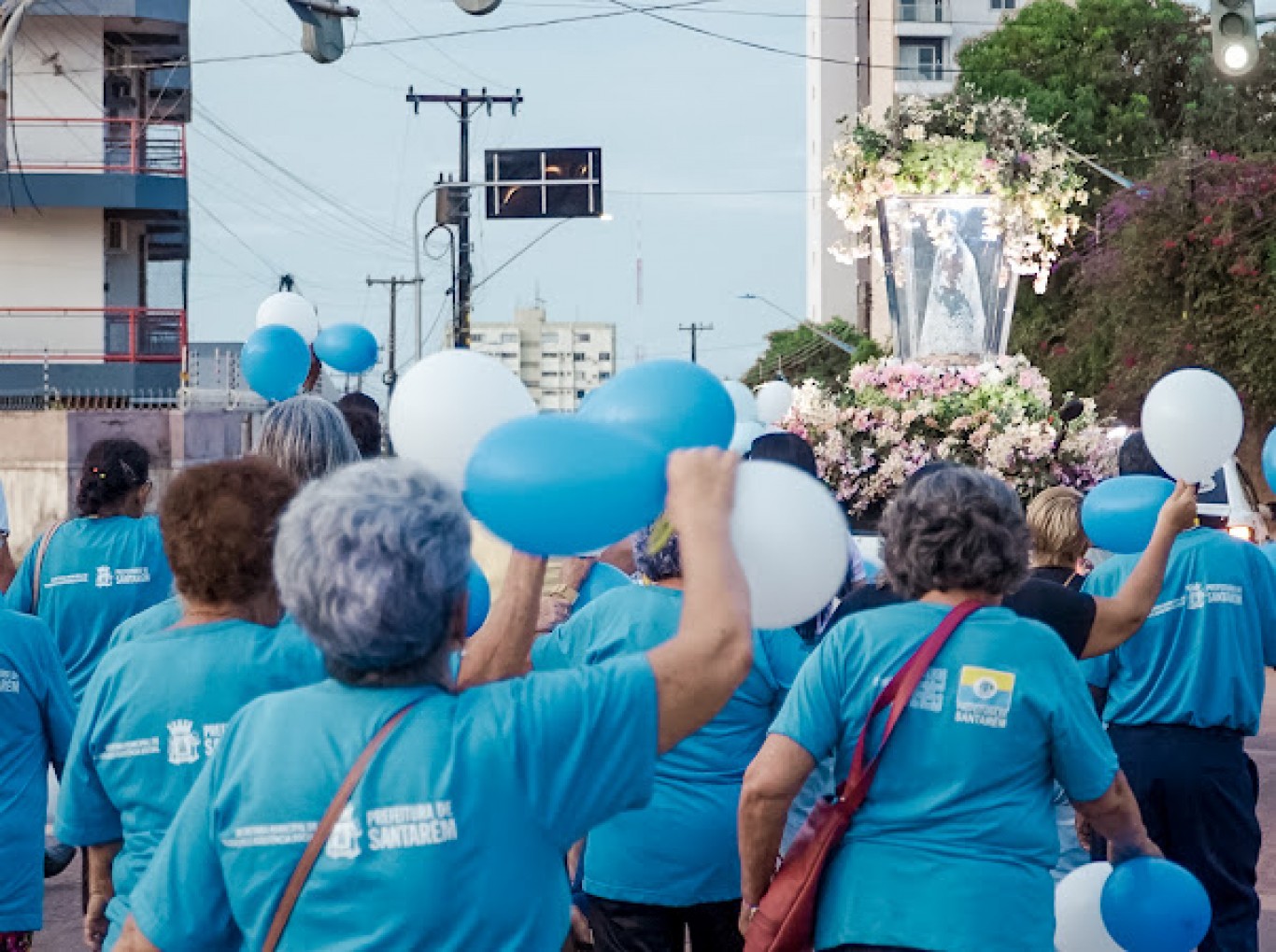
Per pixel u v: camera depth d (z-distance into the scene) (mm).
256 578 3758
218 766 2762
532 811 2639
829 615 5137
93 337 32094
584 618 4918
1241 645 5707
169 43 33031
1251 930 5758
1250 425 28719
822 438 11133
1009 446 10711
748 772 3900
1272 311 27594
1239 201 27984
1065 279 37312
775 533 3191
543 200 31281
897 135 12703
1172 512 4711
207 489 3775
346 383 27766
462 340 45219
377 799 2625
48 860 7105
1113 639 4625
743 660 2664
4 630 4871
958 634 3801
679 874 4801
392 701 2678
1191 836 5715
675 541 4789
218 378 32344
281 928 2656
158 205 31891
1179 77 43844
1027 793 3781
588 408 3180
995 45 45500
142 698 3727
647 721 2656
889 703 3777
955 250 12719
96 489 6402
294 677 3711
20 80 31609
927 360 12367
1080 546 6035
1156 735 5719
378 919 2611
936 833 3732
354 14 15336
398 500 2643
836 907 3781
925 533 3871
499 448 2662
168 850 2775
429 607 2641
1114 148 42812
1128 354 30047
